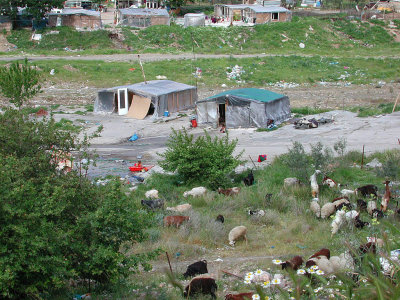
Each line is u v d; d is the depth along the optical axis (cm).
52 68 4934
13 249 856
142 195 1905
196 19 6819
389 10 8175
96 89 4672
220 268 1201
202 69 5291
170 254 1317
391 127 3022
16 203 884
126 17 6769
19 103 2975
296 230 1457
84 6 8112
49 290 970
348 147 2611
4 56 5469
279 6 7406
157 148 2895
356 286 561
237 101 3225
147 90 3669
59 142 1202
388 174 1984
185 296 989
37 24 6450
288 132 3073
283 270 1100
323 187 1853
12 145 1145
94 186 1107
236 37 6619
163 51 6047
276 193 1820
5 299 883
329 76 5303
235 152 2659
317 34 6825
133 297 983
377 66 5700
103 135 3159
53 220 991
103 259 973
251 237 1446
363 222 1355
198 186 2058
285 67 5522
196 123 3378
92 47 6153
